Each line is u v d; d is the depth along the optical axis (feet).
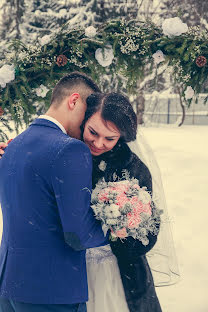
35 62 7.84
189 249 13.17
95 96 5.56
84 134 5.69
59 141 4.97
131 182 5.76
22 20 46.01
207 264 12.02
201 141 40.75
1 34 45.62
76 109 5.59
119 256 5.90
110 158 6.03
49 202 4.94
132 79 8.20
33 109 8.11
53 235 5.03
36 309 4.96
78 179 4.84
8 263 5.17
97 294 5.98
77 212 4.85
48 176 4.83
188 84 8.00
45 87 8.07
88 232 5.10
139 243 5.74
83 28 8.16
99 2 42.14
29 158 5.00
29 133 5.35
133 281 5.99
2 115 8.30
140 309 6.03
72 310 5.17
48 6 46.73
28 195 4.94
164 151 34.35
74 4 45.65
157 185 6.44
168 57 7.88
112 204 5.32
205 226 15.37
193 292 10.43
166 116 62.18
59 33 7.98
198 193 20.59
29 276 4.99
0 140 8.32
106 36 7.88
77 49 7.80
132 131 5.63
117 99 5.54
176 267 6.81
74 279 5.15
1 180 5.40
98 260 6.03
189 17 39.29
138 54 7.98
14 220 5.15
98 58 7.91
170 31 7.63
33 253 4.99
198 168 27.04
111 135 5.58
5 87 7.91
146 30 7.93
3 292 5.17
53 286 4.98
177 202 18.92
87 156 5.00
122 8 40.83
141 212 5.48
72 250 5.19
